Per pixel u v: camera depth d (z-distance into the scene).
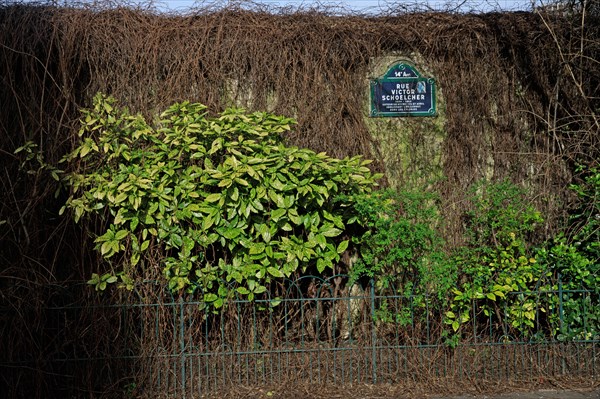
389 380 4.92
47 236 5.20
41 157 5.00
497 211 5.28
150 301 4.90
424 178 5.91
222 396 4.70
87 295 4.78
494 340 5.38
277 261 5.00
